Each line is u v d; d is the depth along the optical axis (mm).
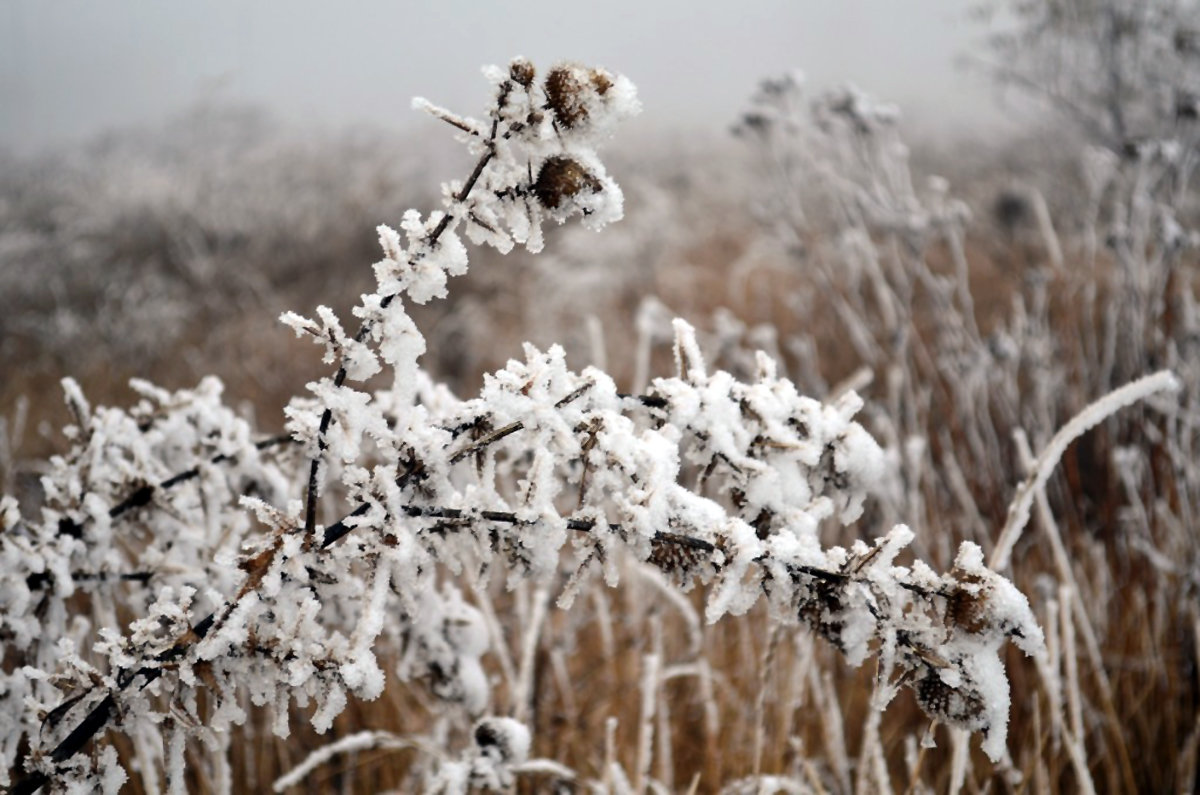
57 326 3766
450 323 3387
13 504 827
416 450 750
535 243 735
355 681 724
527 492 747
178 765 745
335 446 739
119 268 4547
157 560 865
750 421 781
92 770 742
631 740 1235
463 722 1044
